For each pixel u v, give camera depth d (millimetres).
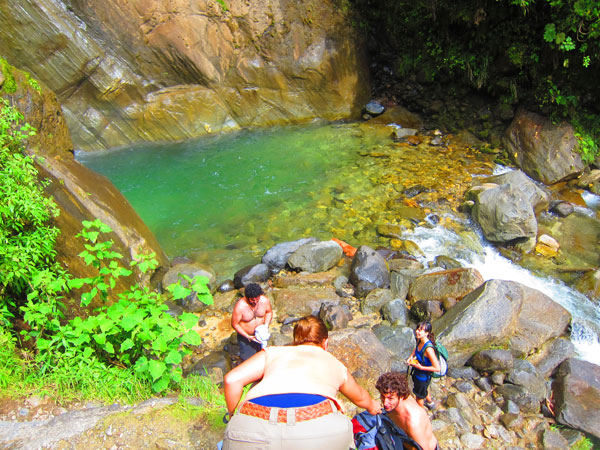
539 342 6969
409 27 14711
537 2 11867
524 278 8766
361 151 13281
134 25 13062
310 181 11875
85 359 4941
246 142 14102
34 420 4371
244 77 14523
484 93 13758
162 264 8719
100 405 4648
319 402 2725
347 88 15219
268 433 2594
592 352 7234
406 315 7598
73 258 6711
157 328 5109
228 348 6996
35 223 5844
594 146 11664
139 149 13750
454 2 13219
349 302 8023
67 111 13062
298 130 14812
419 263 8836
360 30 15484
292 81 14820
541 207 10531
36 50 12227
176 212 10727
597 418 5875
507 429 5801
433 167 12250
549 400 6238
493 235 9516
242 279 8398
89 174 8391
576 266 8969
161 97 13938
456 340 6652
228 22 14047
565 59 11688
